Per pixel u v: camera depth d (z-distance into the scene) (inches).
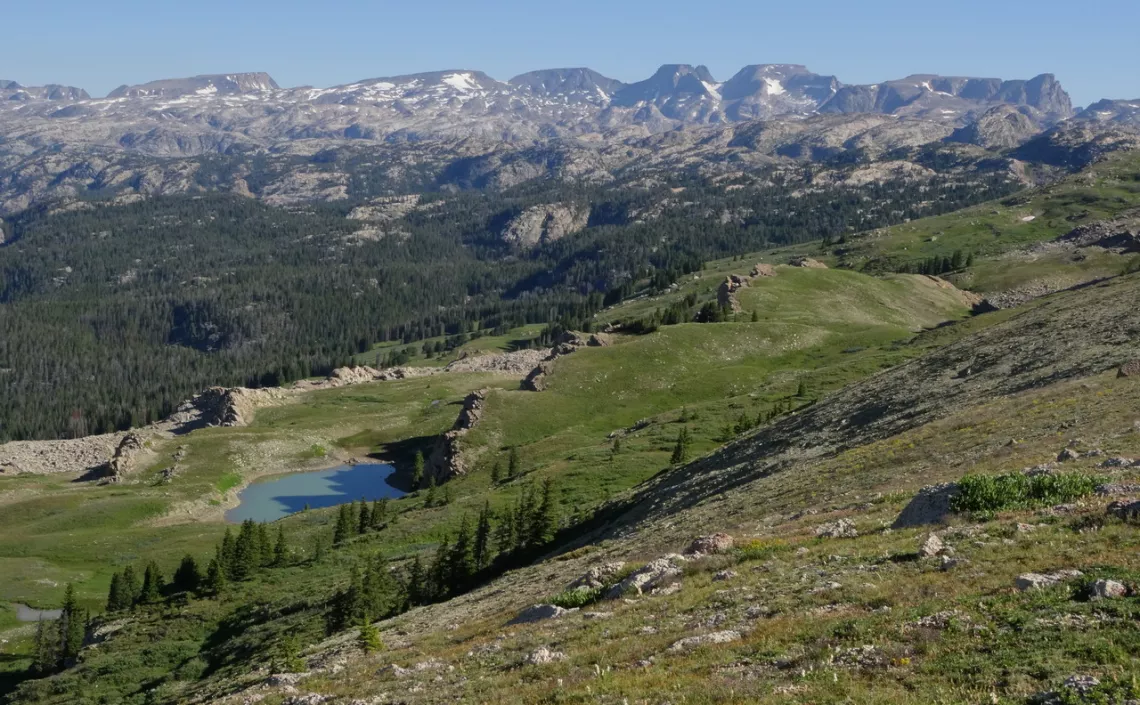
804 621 816.3
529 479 4667.8
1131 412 1596.9
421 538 4025.6
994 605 728.3
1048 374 2482.8
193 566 4104.3
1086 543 850.8
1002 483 1137.4
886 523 1234.6
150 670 2819.9
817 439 2989.7
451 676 984.9
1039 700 555.5
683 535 1871.3
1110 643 609.0
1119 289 3703.3
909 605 787.4
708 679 716.0
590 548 2198.6
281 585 3612.2
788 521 1574.8
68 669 3097.9
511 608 1507.1
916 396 3038.9
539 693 797.2
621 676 788.6
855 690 617.3
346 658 1456.7
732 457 3373.5
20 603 4242.1
